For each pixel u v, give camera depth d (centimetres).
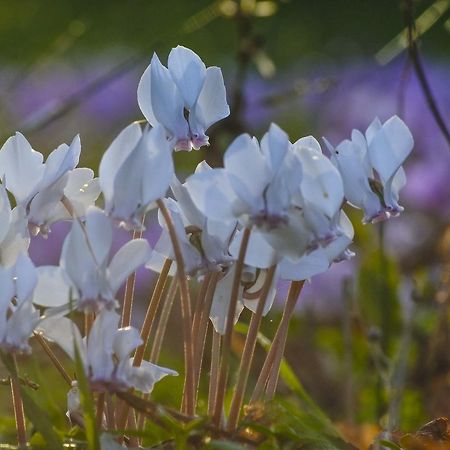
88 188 92
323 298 132
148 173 89
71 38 159
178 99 91
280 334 92
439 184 164
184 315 90
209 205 89
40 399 102
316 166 89
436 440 94
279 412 90
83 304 88
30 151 91
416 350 113
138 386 89
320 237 89
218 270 90
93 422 88
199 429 90
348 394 106
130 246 89
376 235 124
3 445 90
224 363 90
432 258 147
